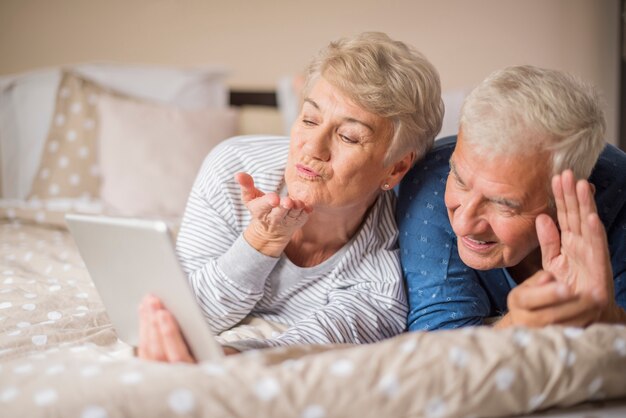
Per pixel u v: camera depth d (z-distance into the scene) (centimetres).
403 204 147
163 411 85
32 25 331
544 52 362
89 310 150
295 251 143
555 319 104
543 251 113
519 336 96
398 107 129
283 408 86
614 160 136
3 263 189
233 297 134
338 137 129
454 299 138
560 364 94
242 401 86
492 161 112
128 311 117
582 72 363
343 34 354
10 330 139
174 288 103
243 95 340
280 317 147
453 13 358
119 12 339
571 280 110
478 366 91
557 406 97
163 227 100
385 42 133
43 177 280
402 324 144
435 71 137
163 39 344
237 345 116
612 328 100
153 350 106
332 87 128
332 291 144
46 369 96
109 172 276
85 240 116
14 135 290
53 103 289
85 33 337
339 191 130
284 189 142
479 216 118
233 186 142
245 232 133
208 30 347
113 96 291
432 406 89
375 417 88
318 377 88
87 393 86
